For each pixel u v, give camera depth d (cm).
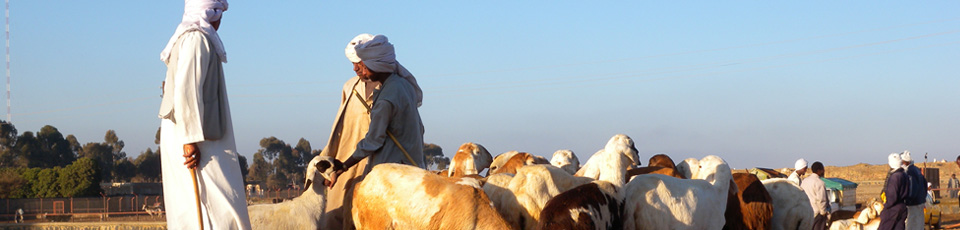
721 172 739
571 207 576
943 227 2247
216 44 592
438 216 594
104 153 13488
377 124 746
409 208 604
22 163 12050
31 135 12456
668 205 654
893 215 1237
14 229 5819
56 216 6400
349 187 757
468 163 1007
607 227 597
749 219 771
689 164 842
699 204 674
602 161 645
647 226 646
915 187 1247
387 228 616
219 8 613
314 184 719
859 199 3741
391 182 622
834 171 6475
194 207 584
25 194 8212
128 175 13562
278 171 13000
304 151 13375
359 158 735
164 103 582
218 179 588
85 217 6469
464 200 593
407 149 776
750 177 795
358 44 779
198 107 571
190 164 577
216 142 594
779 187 873
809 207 870
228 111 603
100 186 8775
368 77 790
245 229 598
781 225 859
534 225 605
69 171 8262
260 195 6675
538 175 613
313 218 705
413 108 786
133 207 6594
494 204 607
